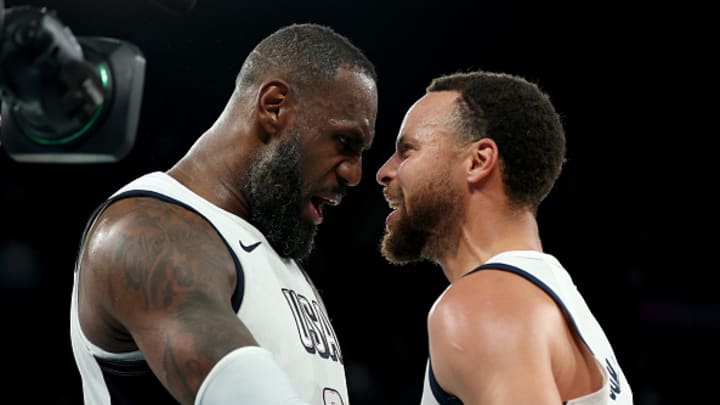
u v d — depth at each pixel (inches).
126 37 442.3
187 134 485.7
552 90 548.1
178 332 123.1
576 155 569.3
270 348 144.4
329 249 528.7
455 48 525.0
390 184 162.2
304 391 145.9
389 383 513.0
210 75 470.3
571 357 134.6
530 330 127.6
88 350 145.6
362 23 500.4
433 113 156.9
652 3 524.1
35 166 490.3
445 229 155.5
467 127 153.2
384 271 529.0
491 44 528.1
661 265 558.3
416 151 156.6
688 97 561.3
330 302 522.6
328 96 157.6
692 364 532.7
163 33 449.1
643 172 569.0
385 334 520.4
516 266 138.9
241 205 156.8
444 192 153.5
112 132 103.4
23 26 96.0
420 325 524.7
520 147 151.3
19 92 98.3
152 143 485.1
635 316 546.3
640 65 552.7
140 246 132.4
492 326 128.0
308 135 157.2
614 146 569.0
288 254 160.7
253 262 147.2
